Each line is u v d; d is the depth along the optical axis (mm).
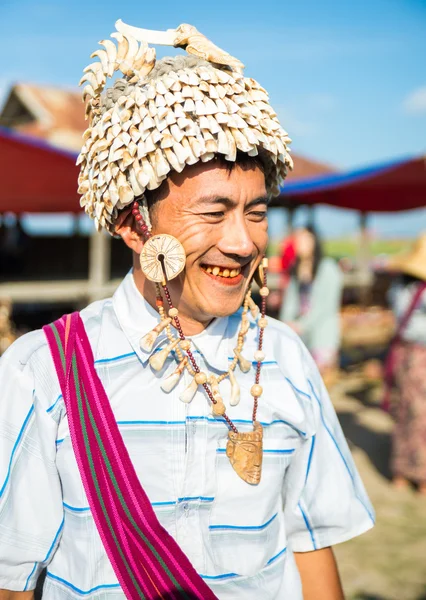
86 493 1026
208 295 1056
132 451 1056
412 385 4055
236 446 1088
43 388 1060
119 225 1112
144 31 1099
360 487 1282
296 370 1236
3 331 5594
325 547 1231
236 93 1037
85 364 1073
